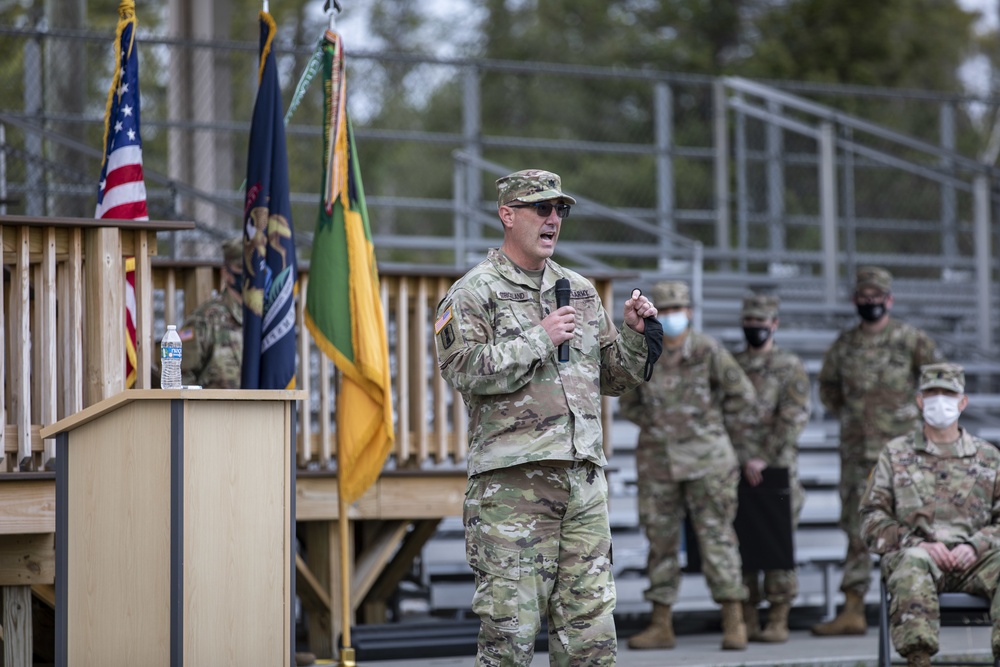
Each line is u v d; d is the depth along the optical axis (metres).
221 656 10.24
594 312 10.46
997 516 14.45
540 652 16.05
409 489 16.09
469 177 27.62
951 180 28.94
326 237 14.30
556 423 9.93
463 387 9.84
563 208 10.30
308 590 15.78
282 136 14.07
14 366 12.97
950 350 26.73
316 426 18.55
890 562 14.08
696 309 22.39
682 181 37.28
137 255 13.12
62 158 25.27
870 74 51.09
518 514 9.91
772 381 18.02
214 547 10.26
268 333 13.72
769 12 51.72
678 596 18.11
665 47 49.53
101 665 10.13
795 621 19.50
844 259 29.84
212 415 10.30
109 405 10.12
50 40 25.77
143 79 31.64
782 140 30.98
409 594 20.58
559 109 45.22
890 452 14.82
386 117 35.62
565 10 51.44
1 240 12.48
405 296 16.16
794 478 17.92
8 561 12.55
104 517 10.20
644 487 17.20
